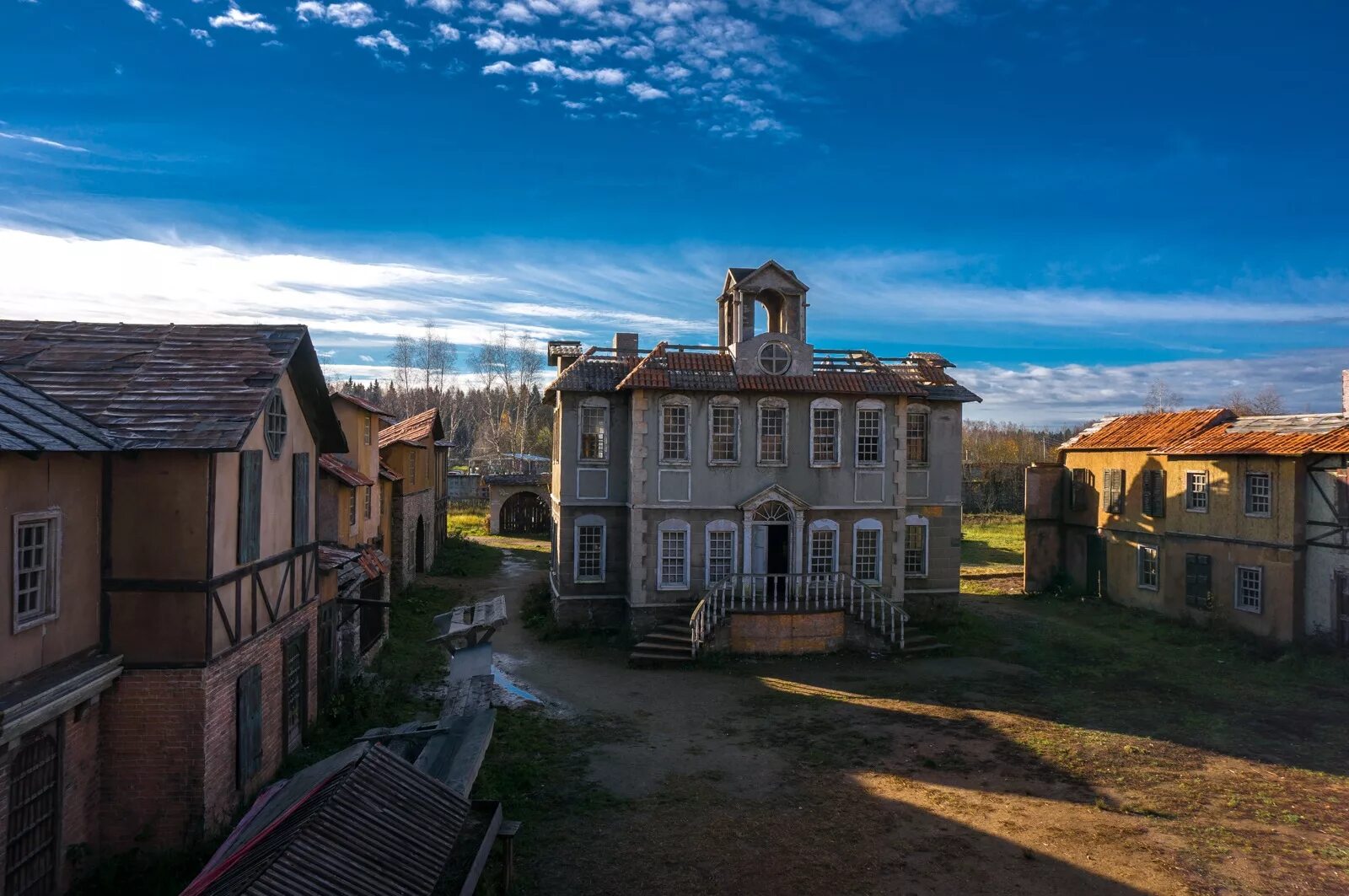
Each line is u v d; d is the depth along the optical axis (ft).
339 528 76.43
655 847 42.47
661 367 87.86
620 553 91.45
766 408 88.58
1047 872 39.99
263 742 45.78
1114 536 110.63
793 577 86.58
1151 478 103.71
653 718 63.72
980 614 104.94
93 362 44.34
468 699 50.57
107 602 37.91
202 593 38.34
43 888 33.71
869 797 48.75
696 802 48.11
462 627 63.26
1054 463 122.01
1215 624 92.43
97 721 37.68
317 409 54.70
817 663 80.64
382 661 75.05
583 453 91.40
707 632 81.20
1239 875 39.75
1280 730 61.31
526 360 305.73
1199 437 98.78
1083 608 108.68
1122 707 66.90
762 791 49.75
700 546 87.30
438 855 26.91
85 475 36.81
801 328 90.53
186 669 38.17
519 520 174.60
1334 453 79.66
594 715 64.18
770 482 88.43
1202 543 95.45
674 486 86.99
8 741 30.12
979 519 190.60
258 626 45.14
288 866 23.54
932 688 72.38
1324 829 44.83
